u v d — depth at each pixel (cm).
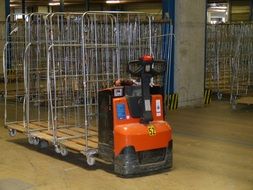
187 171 580
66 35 738
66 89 730
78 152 639
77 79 720
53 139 638
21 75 948
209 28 1222
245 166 606
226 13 2131
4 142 732
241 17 2042
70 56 715
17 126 743
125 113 548
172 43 1048
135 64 554
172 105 1066
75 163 612
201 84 1114
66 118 752
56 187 518
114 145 548
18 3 2264
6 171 578
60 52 707
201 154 666
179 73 1069
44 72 765
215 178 554
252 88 1302
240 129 851
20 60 920
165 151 568
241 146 717
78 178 549
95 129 693
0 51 1276
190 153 672
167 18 1036
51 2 2266
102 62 700
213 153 673
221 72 1249
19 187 517
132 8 2356
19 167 596
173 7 1048
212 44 1230
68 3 2289
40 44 725
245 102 1064
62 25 726
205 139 765
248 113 1032
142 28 902
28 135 697
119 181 538
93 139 637
